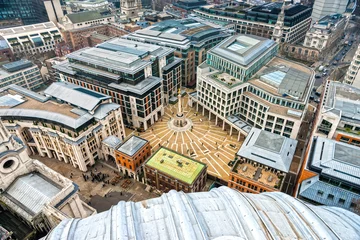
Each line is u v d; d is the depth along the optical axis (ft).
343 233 105.29
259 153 278.87
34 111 340.59
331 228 105.60
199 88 449.48
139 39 574.97
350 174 214.69
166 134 419.74
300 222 106.32
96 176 333.62
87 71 426.10
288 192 303.89
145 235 97.91
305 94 370.53
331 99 328.08
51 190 207.72
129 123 440.86
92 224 107.76
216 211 110.42
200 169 293.02
